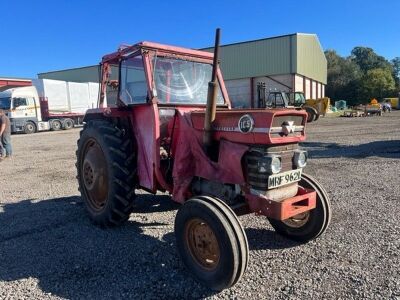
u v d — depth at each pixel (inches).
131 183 171.2
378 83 2465.6
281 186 131.2
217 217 118.4
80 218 198.5
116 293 122.6
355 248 149.2
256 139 123.9
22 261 148.0
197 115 143.0
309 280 126.0
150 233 172.2
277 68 1355.8
